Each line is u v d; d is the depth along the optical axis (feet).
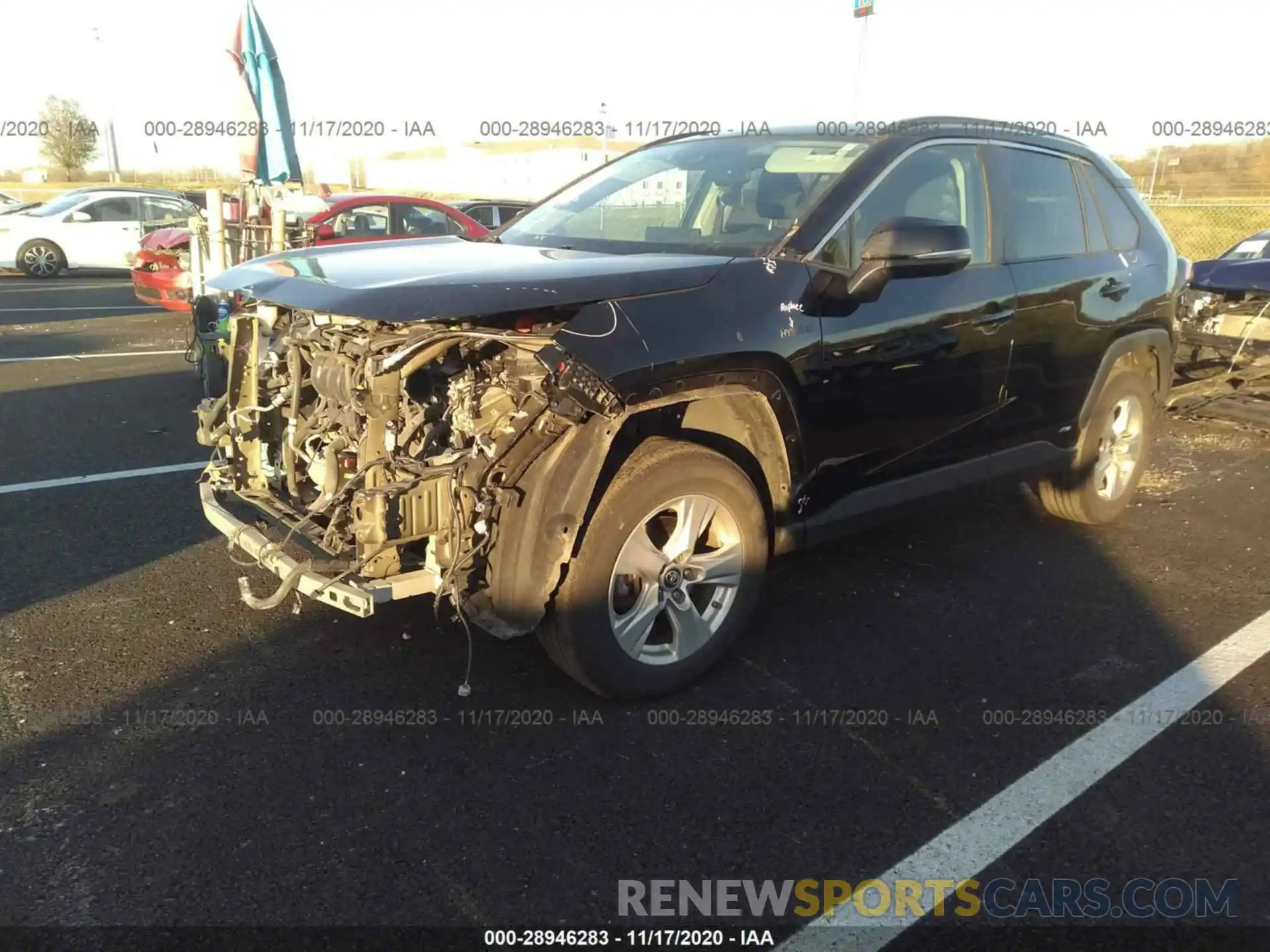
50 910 7.87
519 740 10.32
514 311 9.39
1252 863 8.83
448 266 10.69
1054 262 14.60
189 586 13.73
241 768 9.71
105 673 11.37
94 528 15.84
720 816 9.27
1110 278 15.49
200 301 19.26
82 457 19.84
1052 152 15.31
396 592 9.68
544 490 9.57
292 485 11.58
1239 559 15.90
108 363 30.40
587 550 10.07
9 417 23.07
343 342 10.42
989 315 13.28
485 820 9.09
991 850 8.94
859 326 11.67
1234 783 9.94
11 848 8.52
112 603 13.14
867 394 11.98
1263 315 23.29
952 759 10.27
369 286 9.82
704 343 10.11
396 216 36.37
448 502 9.75
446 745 10.20
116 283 55.21
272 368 12.16
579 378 9.27
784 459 11.51
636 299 9.99
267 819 8.99
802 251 11.51
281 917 7.89
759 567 11.61
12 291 49.57
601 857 8.70
